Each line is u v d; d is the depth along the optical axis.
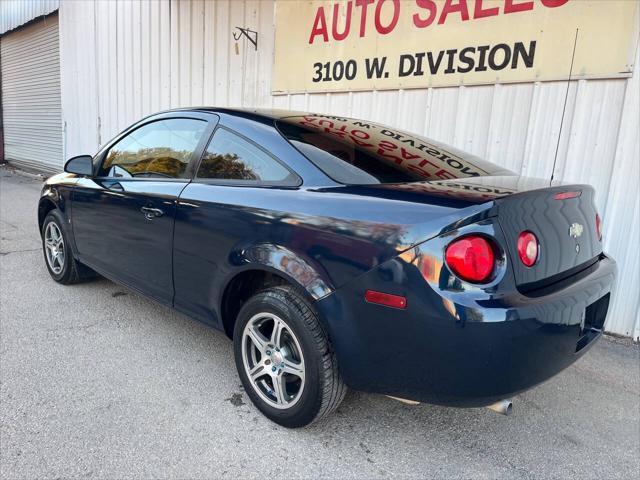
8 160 14.51
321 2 5.54
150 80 8.26
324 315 2.10
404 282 1.87
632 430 2.58
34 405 2.50
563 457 2.33
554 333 1.92
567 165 4.00
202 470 2.11
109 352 3.12
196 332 3.46
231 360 3.09
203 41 7.20
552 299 1.93
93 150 10.11
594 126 3.84
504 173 2.66
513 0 4.12
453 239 1.81
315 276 2.12
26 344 3.17
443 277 1.80
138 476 2.05
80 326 3.48
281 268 2.23
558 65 3.95
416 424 2.53
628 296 3.77
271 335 2.43
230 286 2.56
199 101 7.43
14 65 13.43
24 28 12.57
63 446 2.21
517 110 4.23
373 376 2.03
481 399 1.87
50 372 2.84
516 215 1.91
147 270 3.08
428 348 1.85
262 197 2.39
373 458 2.25
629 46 3.59
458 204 1.86
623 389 3.00
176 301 2.92
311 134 2.58
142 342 3.28
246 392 2.60
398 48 4.94
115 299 4.03
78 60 10.10
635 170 3.67
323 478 2.11
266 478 2.09
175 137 3.11
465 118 4.57
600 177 3.85
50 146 12.12
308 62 5.79
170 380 2.82
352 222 2.03
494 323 1.77
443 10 4.56
